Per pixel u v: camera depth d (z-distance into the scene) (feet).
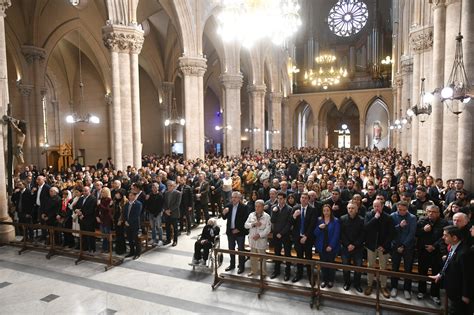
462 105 28.96
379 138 147.74
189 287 22.94
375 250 20.98
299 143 158.51
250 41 38.11
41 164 76.28
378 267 23.58
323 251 22.11
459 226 15.94
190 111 65.57
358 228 21.27
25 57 67.62
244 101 148.46
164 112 105.50
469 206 21.15
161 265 27.09
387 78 134.92
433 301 20.26
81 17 74.02
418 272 20.71
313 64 146.10
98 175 46.37
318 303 19.85
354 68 141.90
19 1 64.95
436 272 19.93
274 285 22.24
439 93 30.07
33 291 22.41
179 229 37.40
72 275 25.11
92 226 30.09
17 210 35.14
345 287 22.03
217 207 44.83
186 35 64.13
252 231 23.80
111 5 45.88
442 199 30.04
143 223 33.27
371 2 138.21
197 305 20.39
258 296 21.35
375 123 148.97
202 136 67.15
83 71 96.43
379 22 135.33
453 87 23.66
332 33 146.00
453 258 16.02
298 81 150.92
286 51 133.49
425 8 49.06
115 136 46.50
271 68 122.31
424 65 49.34
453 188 28.14
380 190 30.71
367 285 22.43
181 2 62.34
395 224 21.12
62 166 91.56
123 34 45.98
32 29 67.41
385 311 19.33
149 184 36.29
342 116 156.35
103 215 30.09
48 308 20.12
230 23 32.78
